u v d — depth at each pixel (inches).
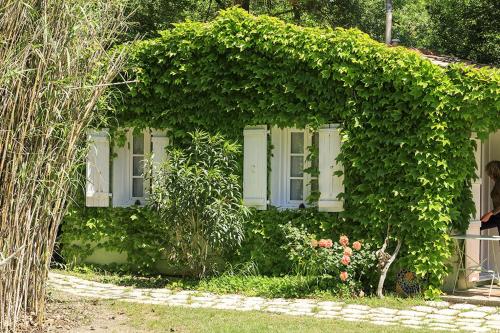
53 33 286.0
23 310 296.5
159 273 460.1
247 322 318.7
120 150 474.6
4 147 271.6
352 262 391.5
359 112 406.9
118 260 470.6
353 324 317.1
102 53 316.5
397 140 392.2
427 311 354.9
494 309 361.1
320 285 392.2
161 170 424.8
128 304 352.8
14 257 280.2
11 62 266.5
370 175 402.3
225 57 438.9
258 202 434.3
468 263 403.5
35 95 278.8
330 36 412.5
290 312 347.3
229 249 432.1
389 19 691.4
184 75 448.1
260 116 432.8
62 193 305.3
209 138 427.8
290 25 420.8
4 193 275.4
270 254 430.0
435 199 382.3
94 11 307.0
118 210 466.9
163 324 312.3
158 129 461.4
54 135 291.1
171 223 419.5
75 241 477.7
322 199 418.6
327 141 417.4
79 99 301.3
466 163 387.5
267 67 427.2
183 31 445.7
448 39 791.7
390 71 391.5
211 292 403.5
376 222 401.1
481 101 378.0
